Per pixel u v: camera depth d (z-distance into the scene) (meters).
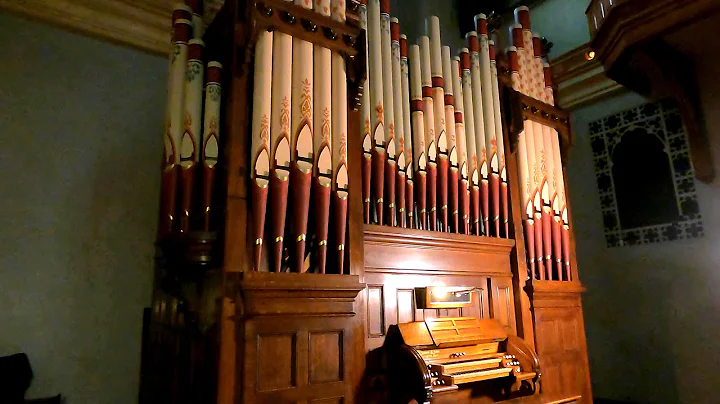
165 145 2.86
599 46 4.12
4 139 3.72
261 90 2.80
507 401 3.50
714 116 4.35
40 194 3.79
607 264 5.30
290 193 2.86
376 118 3.37
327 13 3.12
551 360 3.92
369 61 3.46
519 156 4.21
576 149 5.73
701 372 4.53
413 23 6.45
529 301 3.93
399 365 3.00
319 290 2.72
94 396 3.75
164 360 3.32
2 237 3.61
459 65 4.08
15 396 3.36
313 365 2.69
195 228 2.88
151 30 4.42
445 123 3.75
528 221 4.11
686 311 4.70
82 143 4.04
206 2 4.46
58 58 4.06
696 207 4.72
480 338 3.38
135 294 4.06
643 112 5.22
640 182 5.16
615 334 5.15
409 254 3.36
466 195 3.76
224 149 2.79
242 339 2.49
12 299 3.58
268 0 2.83
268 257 2.75
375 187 3.30
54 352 3.67
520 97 4.20
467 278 3.67
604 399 5.13
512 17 6.39
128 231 4.12
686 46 3.97
